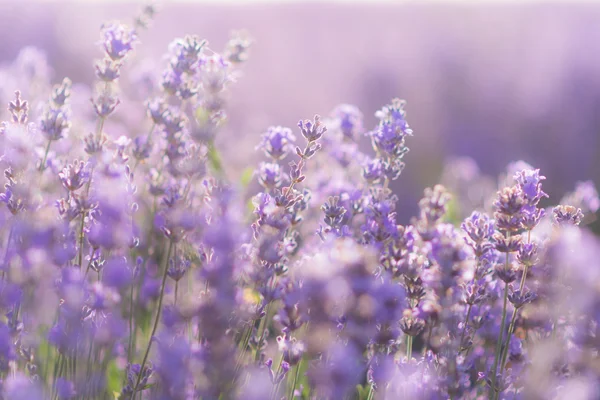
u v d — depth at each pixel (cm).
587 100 280
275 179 104
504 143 270
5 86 124
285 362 98
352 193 108
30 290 100
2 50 250
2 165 101
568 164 255
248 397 93
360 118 116
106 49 104
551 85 287
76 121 117
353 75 289
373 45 302
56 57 251
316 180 115
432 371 98
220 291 92
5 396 94
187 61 105
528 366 101
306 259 97
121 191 100
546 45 308
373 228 101
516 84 287
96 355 99
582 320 98
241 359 97
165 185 108
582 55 301
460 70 294
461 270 102
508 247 100
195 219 97
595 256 100
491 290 103
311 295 92
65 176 99
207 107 103
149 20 120
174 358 91
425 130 270
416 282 100
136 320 105
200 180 103
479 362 105
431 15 321
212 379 91
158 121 106
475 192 157
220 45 283
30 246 98
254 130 191
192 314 92
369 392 101
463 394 97
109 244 98
